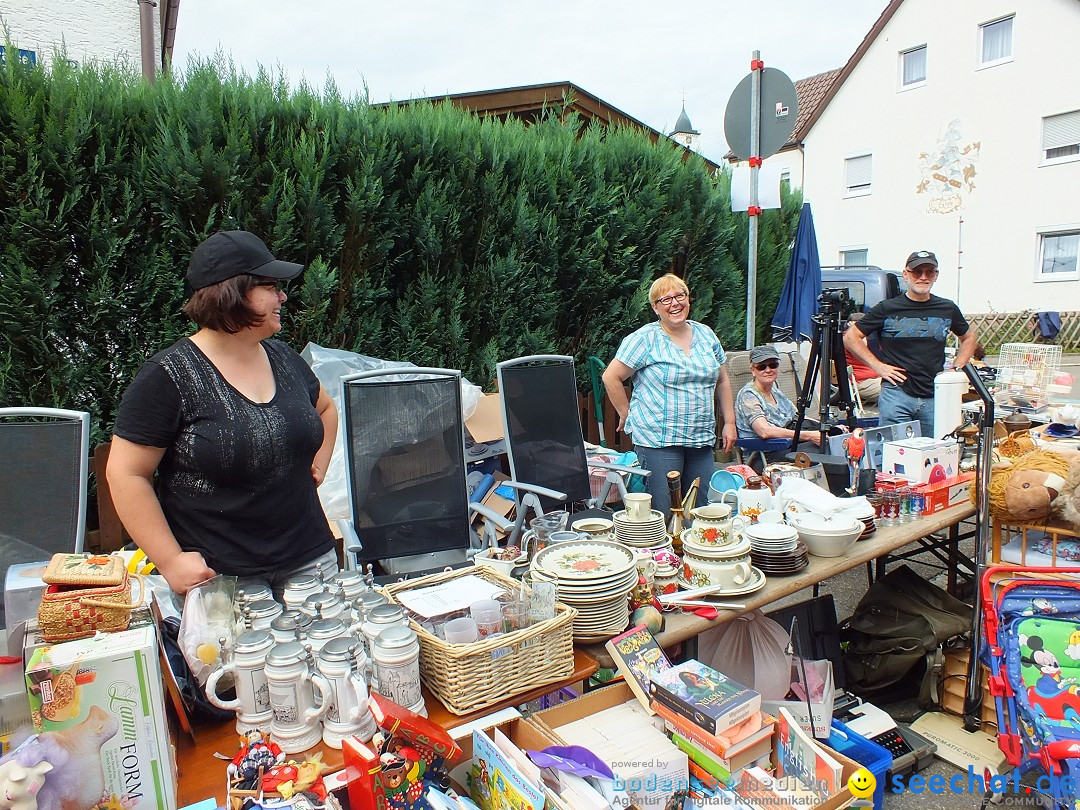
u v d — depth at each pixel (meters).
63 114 2.96
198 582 1.57
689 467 3.60
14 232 2.84
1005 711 2.18
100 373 3.08
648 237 5.13
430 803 1.21
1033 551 2.67
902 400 4.56
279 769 1.25
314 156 3.51
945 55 15.55
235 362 1.77
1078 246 14.14
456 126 4.19
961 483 2.90
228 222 3.28
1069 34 13.66
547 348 4.59
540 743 1.46
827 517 2.37
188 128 3.23
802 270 5.49
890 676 2.73
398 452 2.81
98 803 1.12
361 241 3.78
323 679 1.32
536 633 1.58
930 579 3.74
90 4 5.83
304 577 1.69
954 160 15.62
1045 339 13.61
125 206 3.07
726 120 4.62
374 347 3.85
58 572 1.29
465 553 2.88
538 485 3.47
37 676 1.10
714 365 3.48
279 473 1.77
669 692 1.64
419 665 1.58
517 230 4.33
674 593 2.05
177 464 1.72
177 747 1.40
